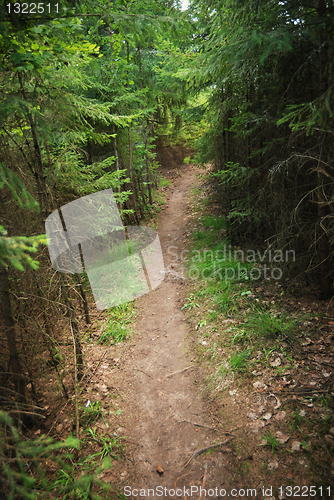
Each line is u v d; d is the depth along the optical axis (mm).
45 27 2078
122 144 8211
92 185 4801
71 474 2590
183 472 2641
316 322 3896
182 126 14625
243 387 3332
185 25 2896
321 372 3191
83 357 4027
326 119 3090
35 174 3105
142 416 3260
